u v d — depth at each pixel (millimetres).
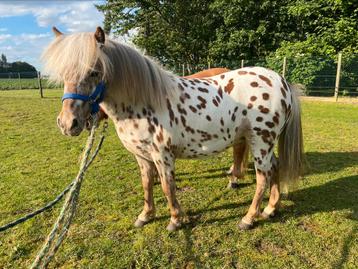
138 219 2895
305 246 2531
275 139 2650
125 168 4363
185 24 19828
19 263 2430
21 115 8766
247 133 2643
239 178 3578
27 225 2908
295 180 2871
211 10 18297
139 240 2650
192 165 4461
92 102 2102
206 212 3111
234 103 2537
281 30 16828
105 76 2098
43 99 12609
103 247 2578
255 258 2414
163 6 19250
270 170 2730
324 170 4113
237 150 3340
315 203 3219
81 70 1944
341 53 11242
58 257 2471
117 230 2826
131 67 2240
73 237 2727
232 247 2553
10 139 6082
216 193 3541
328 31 12945
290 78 13234
